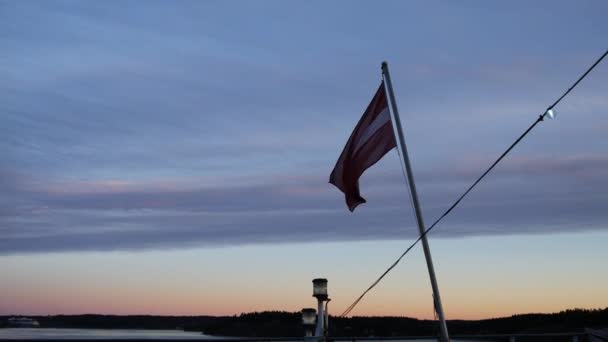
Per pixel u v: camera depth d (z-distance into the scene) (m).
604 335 11.11
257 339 9.81
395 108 10.71
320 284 10.62
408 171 10.48
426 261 10.24
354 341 10.40
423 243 10.31
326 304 10.67
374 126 11.02
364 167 10.97
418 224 10.35
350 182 11.20
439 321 10.05
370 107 11.16
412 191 10.45
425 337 10.28
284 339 10.10
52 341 9.52
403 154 10.52
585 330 11.34
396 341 10.31
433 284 10.19
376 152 10.85
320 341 10.22
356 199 11.17
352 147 11.24
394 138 10.72
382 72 10.96
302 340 10.21
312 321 10.70
